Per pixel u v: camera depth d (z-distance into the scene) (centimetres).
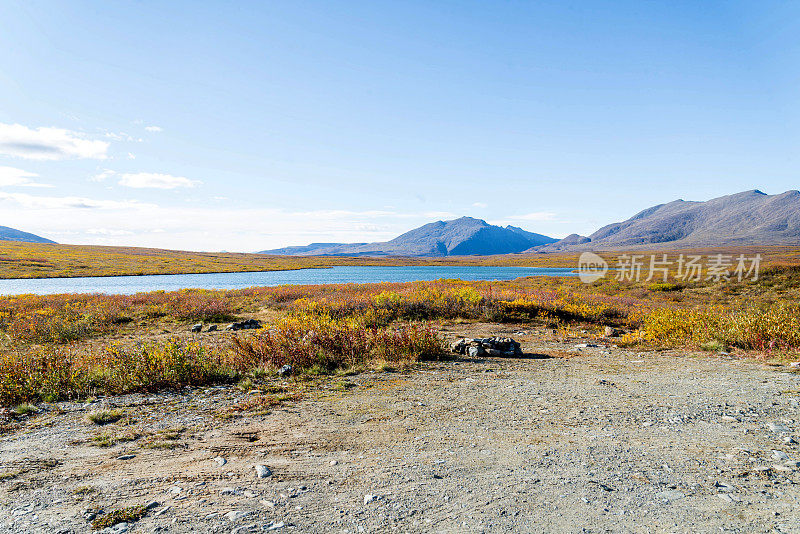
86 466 470
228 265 12862
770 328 1184
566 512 362
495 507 371
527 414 650
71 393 788
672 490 400
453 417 638
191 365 909
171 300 2548
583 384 840
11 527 340
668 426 584
